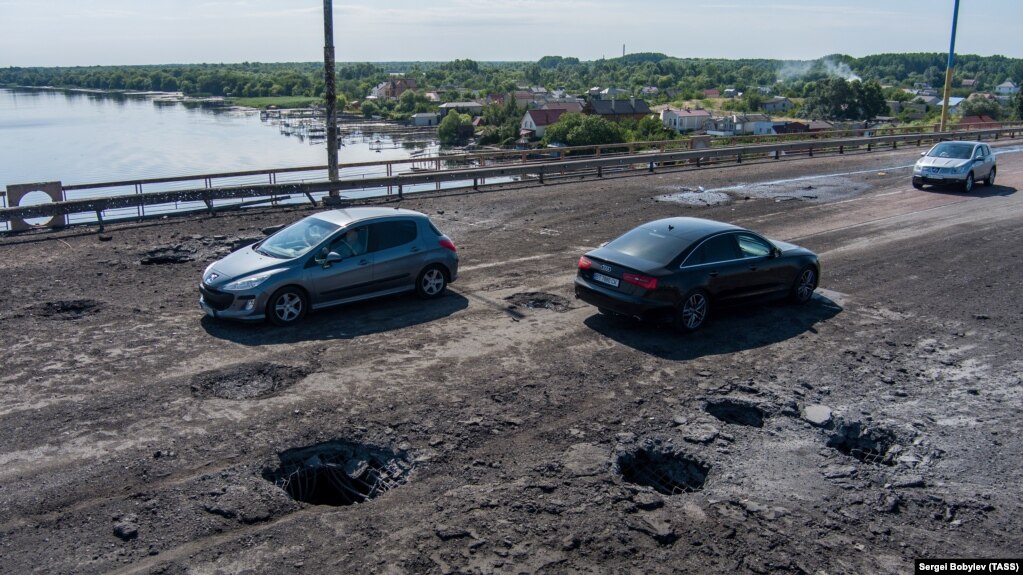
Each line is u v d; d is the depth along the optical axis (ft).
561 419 23.91
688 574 16.53
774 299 35.81
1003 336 33.30
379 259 34.37
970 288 40.83
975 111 364.99
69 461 20.24
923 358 30.53
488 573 16.25
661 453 22.25
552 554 17.02
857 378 28.25
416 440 22.18
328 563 16.48
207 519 17.95
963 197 71.67
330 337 30.76
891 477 21.25
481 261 44.65
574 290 37.11
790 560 17.22
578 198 68.49
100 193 140.46
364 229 34.32
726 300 33.53
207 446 21.34
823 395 26.58
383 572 16.20
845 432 24.20
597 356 29.53
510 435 22.74
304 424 22.86
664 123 442.91
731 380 27.55
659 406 25.17
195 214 56.70
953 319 35.53
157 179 59.00
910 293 39.73
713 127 431.84
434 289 36.88
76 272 39.91
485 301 36.47
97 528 17.43
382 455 21.68
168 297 35.86
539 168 77.30
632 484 20.33
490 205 64.28
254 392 25.21
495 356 29.17
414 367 27.76
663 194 71.26
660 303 31.19
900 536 18.40
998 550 17.90
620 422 23.89
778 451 22.56
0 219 47.98
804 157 107.96
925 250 49.57
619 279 31.81
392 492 19.54
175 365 27.22
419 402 24.71
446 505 18.90
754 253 34.65
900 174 87.97
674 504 19.45
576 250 47.91
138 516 17.94
